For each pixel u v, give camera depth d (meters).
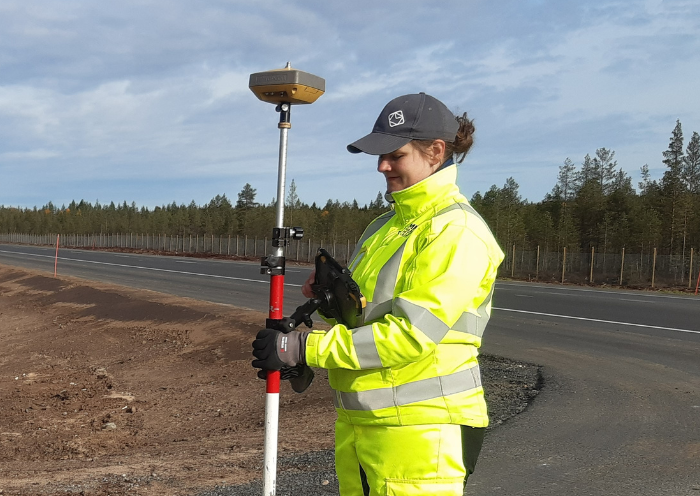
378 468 1.83
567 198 56.31
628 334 11.36
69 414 8.42
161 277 26.02
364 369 1.79
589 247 43.28
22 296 21.50
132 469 4.84
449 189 1.94
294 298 17.84
